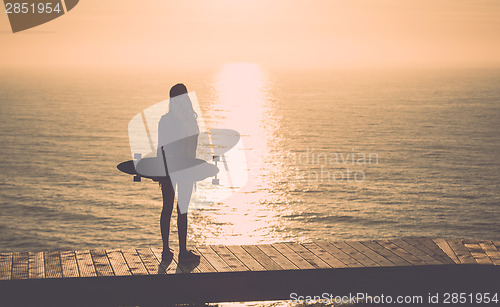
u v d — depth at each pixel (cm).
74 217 6488
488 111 19538
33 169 9731
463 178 8725
